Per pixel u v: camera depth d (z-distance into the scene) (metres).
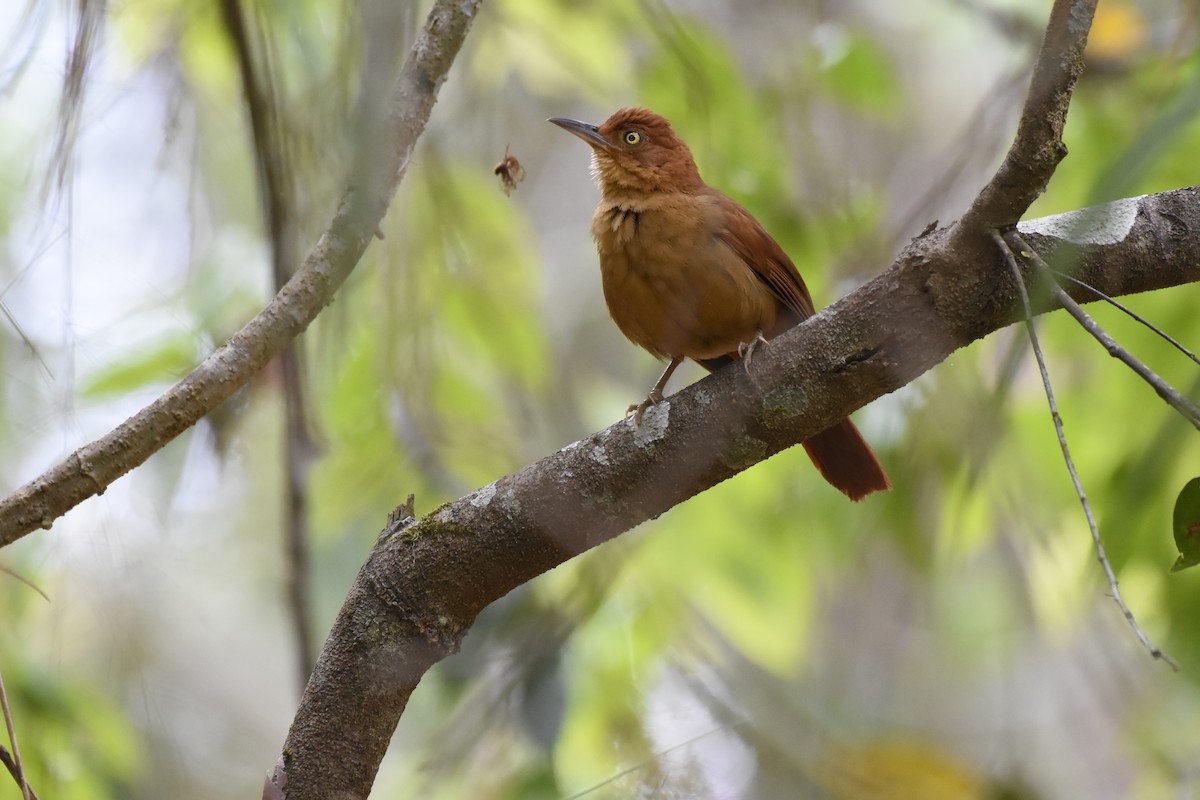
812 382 6.29
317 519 10.45
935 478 10.14
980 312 6.09
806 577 10.62
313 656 8.93
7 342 7.72
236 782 12.42
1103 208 6.27
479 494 6.61
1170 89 8.70
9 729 5.67
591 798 8.66
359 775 6.45
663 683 10.13
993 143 11.09
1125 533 8.48
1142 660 12.34
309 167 7.95
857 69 11.12
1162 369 9.58
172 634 11.78
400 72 6.89
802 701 11.63
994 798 11.00
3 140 8.82
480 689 10.41
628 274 8.75
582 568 9.84
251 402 9.66
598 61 11.05
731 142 10.89
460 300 10.45
